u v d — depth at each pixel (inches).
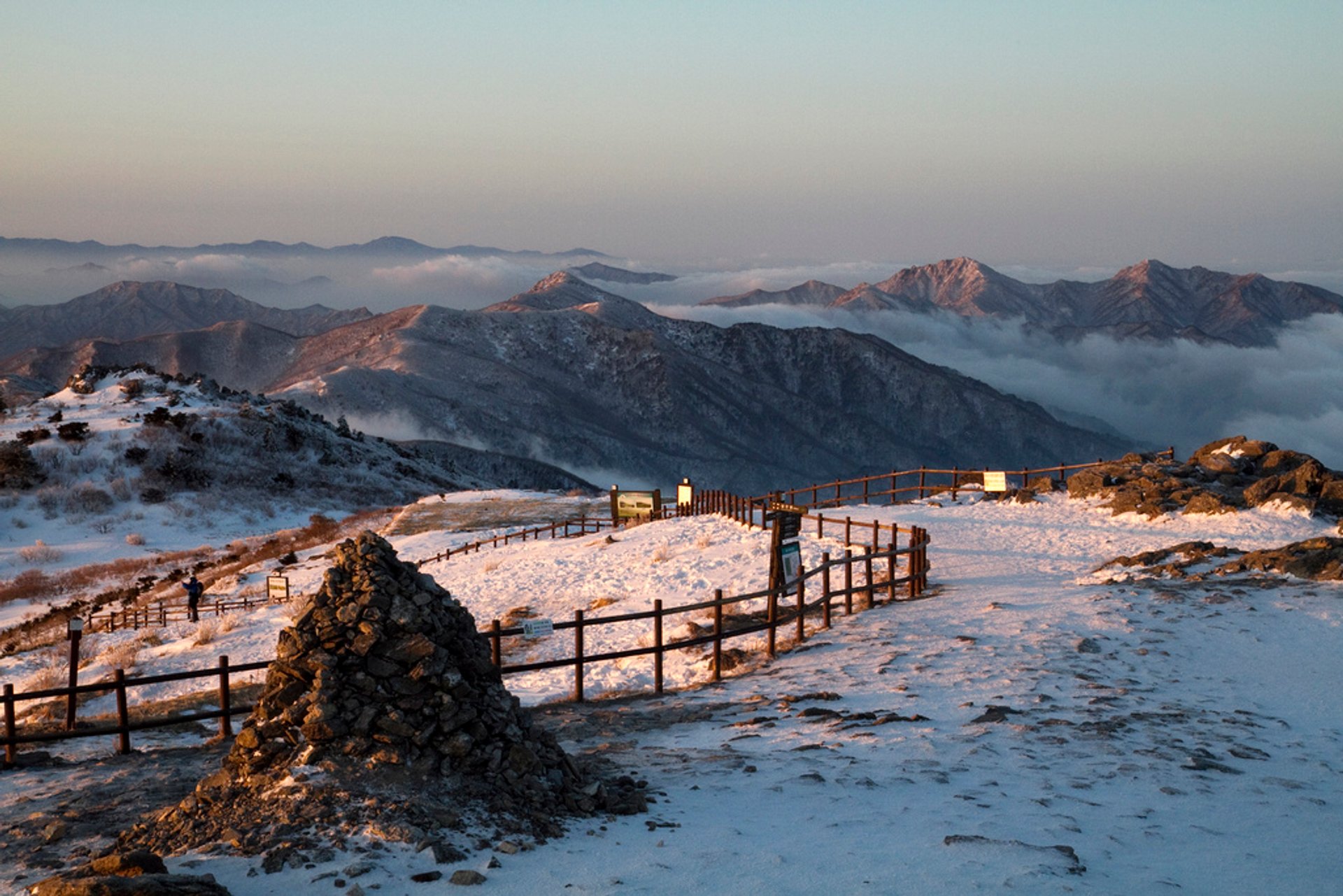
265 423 4264.3
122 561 2728.8
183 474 3705.7
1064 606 692.7
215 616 1418.6
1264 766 356.5
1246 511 1175.0
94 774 434.6
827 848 266.8
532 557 1413.6
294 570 1836.9
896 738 398.6
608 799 315.6
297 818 269.3
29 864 279.0
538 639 821.9
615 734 465.4
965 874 244.1
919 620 686.5
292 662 307.9
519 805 295.6
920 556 831.1
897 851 263.0
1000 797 315.9
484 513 2529.5
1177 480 1305.4
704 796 329.7
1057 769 350.0
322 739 295.0
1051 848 260.4
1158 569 823.1
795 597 859.4
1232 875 247.9
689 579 1031.0
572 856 261.6
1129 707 442.3
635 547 1307.8
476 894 232.1
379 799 277.6
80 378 4906.5
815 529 1259.8
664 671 651.5
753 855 262.2
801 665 589.3
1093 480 1380.4
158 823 289.9
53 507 3353.8
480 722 310.5
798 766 364.5
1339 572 719.7
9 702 472.1
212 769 428.5
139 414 4244.6
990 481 1445.6
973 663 538.6
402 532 2311.8
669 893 233.9
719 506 1546.5
